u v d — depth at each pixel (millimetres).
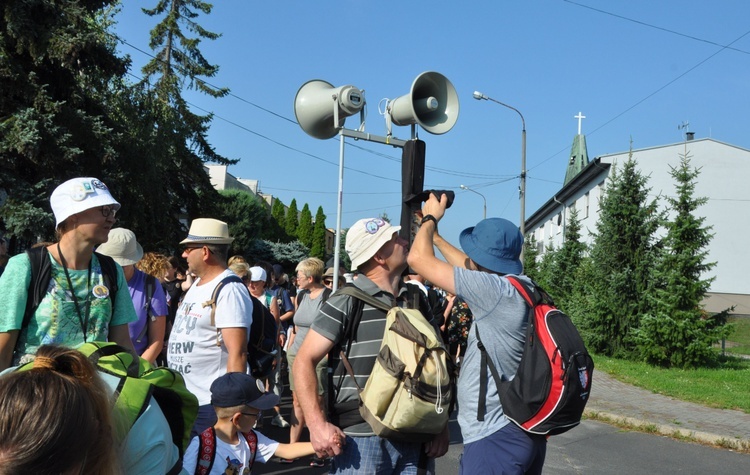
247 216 47094
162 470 1741
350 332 3078
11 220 15336
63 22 16672
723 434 8539
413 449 3080
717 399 11273
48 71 17938
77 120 17688
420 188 4711
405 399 2887
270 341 4840
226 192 47531
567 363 3029
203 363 3932
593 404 10602
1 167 15906
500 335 3193
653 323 16906
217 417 3416
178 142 27750
